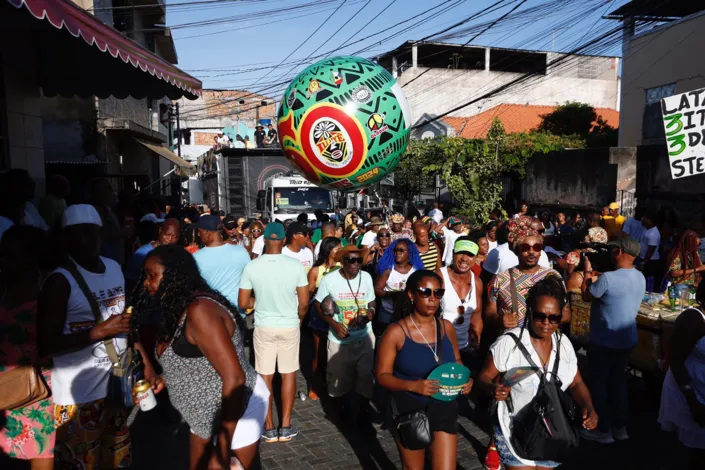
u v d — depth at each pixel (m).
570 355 3.18
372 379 5.12
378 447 4.82
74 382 3.33
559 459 3.02
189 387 2.82
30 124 7.46
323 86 4.44
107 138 14.29
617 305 4.64
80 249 3.38
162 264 2.81
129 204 9.52
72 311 3.28
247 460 3.04
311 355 7.55
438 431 3.32
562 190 17.81
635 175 15.32
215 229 5.48
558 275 4.54
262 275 4.79
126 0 17.98
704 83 15.59
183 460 4.57
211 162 23.03
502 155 17.84
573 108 28.31
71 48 7.43
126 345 3.59
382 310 6.05
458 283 5.02
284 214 16.53
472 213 17.38
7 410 3.39
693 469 3.71
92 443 3.42
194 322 2.71
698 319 3.45
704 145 6.46
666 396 3.79
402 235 9.48
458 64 38.66
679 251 7.36
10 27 5.78
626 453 4.69
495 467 4.28
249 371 3.06
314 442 4.92
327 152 4.45
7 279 3.29
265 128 27.05
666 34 16.97
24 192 5.50
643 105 18.12
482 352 5.52
